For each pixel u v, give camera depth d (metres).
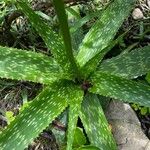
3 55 0.73
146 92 0.69
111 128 0.78
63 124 0.77
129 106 0.81
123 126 0.78
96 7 0.96
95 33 0.78
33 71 0.73
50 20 0.92
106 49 0.69
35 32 0.93
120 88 0.71
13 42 0.94
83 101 0.74
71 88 0.74
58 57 0.73
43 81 0.73
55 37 0.73
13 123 0.69
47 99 0.71
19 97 0.85
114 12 0.78
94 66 0.74
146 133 0.81
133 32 0.92
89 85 0.75
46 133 0.80
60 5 0.55
